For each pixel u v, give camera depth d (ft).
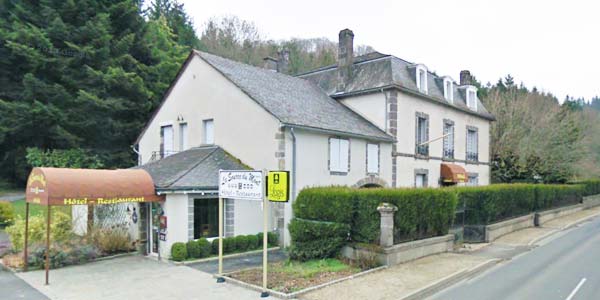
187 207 44.83
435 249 46.52
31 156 80.28
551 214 81.10
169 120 70.69
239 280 34.17
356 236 41.63
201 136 64.03
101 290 32.24
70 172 37.52
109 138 92.07
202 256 44.60
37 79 82.38
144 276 36.70
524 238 58.39
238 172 33.71
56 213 46.55
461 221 57.16
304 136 55.52
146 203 47.29
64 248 42.14
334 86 80.43
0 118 81.41
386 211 39.34
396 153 70.69
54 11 85.56
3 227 61.16
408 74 77.92
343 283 33.04
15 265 39.47
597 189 117.91
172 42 122.31
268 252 48.26
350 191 41.37
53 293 31.50
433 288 32.40
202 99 64.39
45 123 83.76
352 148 63.16
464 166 92.02
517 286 32.78
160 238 44.52
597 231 65.31
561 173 110.93
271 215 53.31
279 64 89.92
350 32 79.97
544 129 113.39
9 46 80.69
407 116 73.97
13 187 92.07
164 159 60.34
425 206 45.80
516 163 114.62
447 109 86.58
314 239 41.39
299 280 33.78
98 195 38.22
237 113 58.39
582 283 33.42
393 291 30.81
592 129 145.79
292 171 53.31
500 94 133.18
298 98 66.13
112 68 85.92
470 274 37.24
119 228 48.26
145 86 96.07
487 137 102.58
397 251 40.14
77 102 84.28
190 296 30.50
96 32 87.10
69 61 85.05
